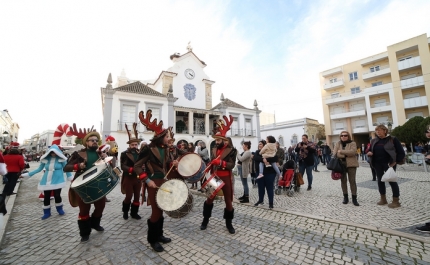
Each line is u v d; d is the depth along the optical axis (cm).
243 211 495
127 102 1886
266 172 505
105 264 272
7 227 412
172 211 290
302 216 442
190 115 2275
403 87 2588
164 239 328
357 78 3098
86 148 371
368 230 357
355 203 511
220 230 379
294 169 669
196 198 653
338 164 524
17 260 285
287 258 278
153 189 309
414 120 2009
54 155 486
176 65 2652
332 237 337
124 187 452
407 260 263
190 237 350
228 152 379
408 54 2664
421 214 426
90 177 323
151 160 318
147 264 270
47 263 276
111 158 356
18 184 966
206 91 2819
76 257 291
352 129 3044
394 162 480
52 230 392
